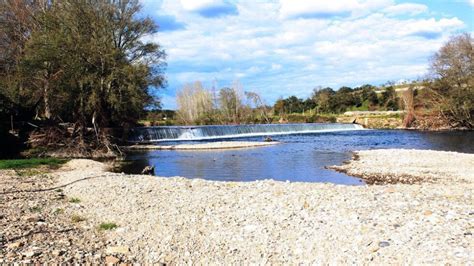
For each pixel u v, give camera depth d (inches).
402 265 316.2
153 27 1952.5
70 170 1040.2
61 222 484.7
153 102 1908.2
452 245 335.9
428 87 3191.4
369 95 4416.8
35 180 834.8
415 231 377.1
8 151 1397.6
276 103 4650.6
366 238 372.2
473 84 2859.3
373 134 2694.4
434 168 1024.2
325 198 542.6
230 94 3897.6
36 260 344.2
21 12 1758.1
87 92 1582.2
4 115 1503.4
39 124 1619.1
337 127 3260.3
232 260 361.7
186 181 759.7
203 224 453.1
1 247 370.9
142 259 370.0
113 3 1857.8
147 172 1087.0
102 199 614.9
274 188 642.2
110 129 1759.4
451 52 3029.0
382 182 866.8
